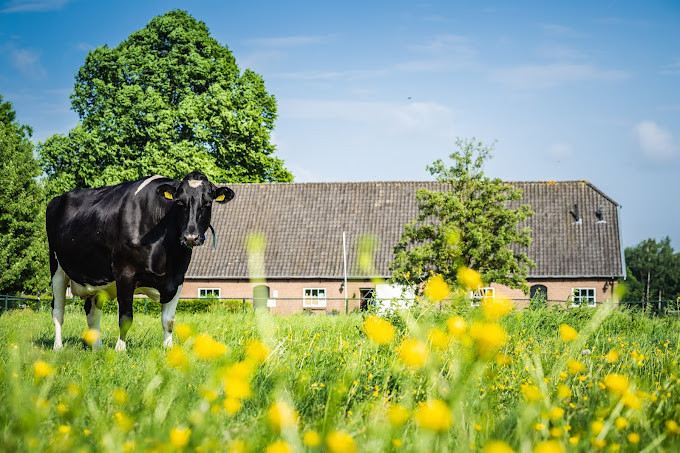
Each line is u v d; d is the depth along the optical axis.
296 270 39.16
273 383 4.73
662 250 126.81
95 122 39.75
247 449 2.75
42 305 24.69
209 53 41.75
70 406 3.57
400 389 4.65
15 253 37.28
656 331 11.95
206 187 9.21
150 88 39.81
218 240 41.03
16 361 4.67
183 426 3.14
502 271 25.89
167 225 9.37
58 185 38.38
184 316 17.22
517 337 8.53
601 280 37.75
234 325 11.45
